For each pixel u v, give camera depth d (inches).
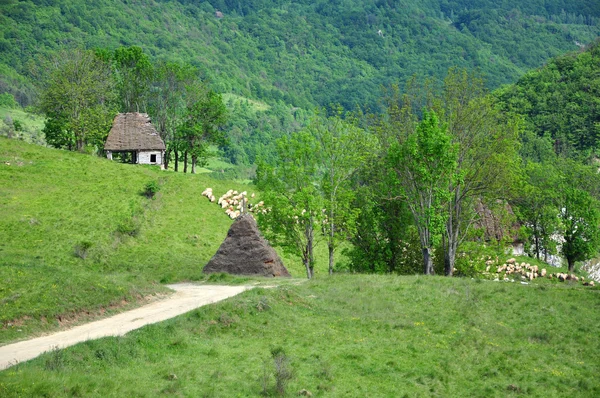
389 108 2524.6
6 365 949.2
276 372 1016.9
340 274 1993.1
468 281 1891.0
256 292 1488.7
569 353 1384.1
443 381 1138.7
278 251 2719.0
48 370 911.7
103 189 2974.9
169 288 1668.3
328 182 2228.1
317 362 1143.0
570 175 3996.1
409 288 1750.7
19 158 3186.5
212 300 1508.4
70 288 1353.3
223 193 3326.8
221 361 1080.8
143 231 2682.1
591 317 1611.7
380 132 2389.3
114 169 3319.4
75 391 839.7
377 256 2321.6
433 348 1300.4
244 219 2082.9
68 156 3366.1
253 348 1175.6
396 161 2188.7
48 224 2493.8
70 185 2994.6
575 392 1149.1
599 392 1156.5
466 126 2319.1
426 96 2583.7
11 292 1267.2
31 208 2623.0
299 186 2231.8
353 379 1085.1
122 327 1211.9
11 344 1090.7
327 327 1370.6
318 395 991.0
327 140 2246.6
